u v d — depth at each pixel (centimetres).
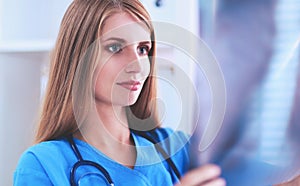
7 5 103
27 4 102
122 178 66
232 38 93
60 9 101
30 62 103
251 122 88
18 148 106
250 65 92
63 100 70
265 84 91
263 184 81
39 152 68
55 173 65
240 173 80
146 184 66
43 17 102
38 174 66
